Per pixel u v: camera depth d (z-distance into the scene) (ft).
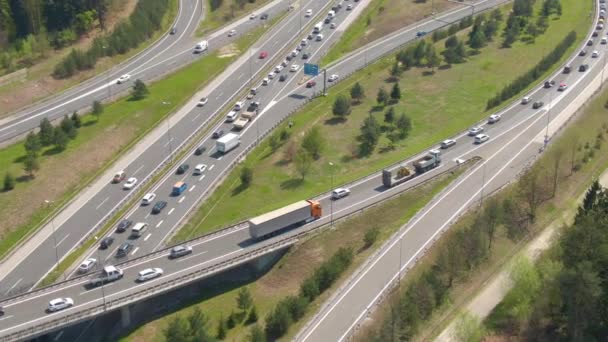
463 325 488.44
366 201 645.10
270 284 561.84
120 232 614.75
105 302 503.20
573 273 457.27
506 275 538.47
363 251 574.56
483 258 565.53
